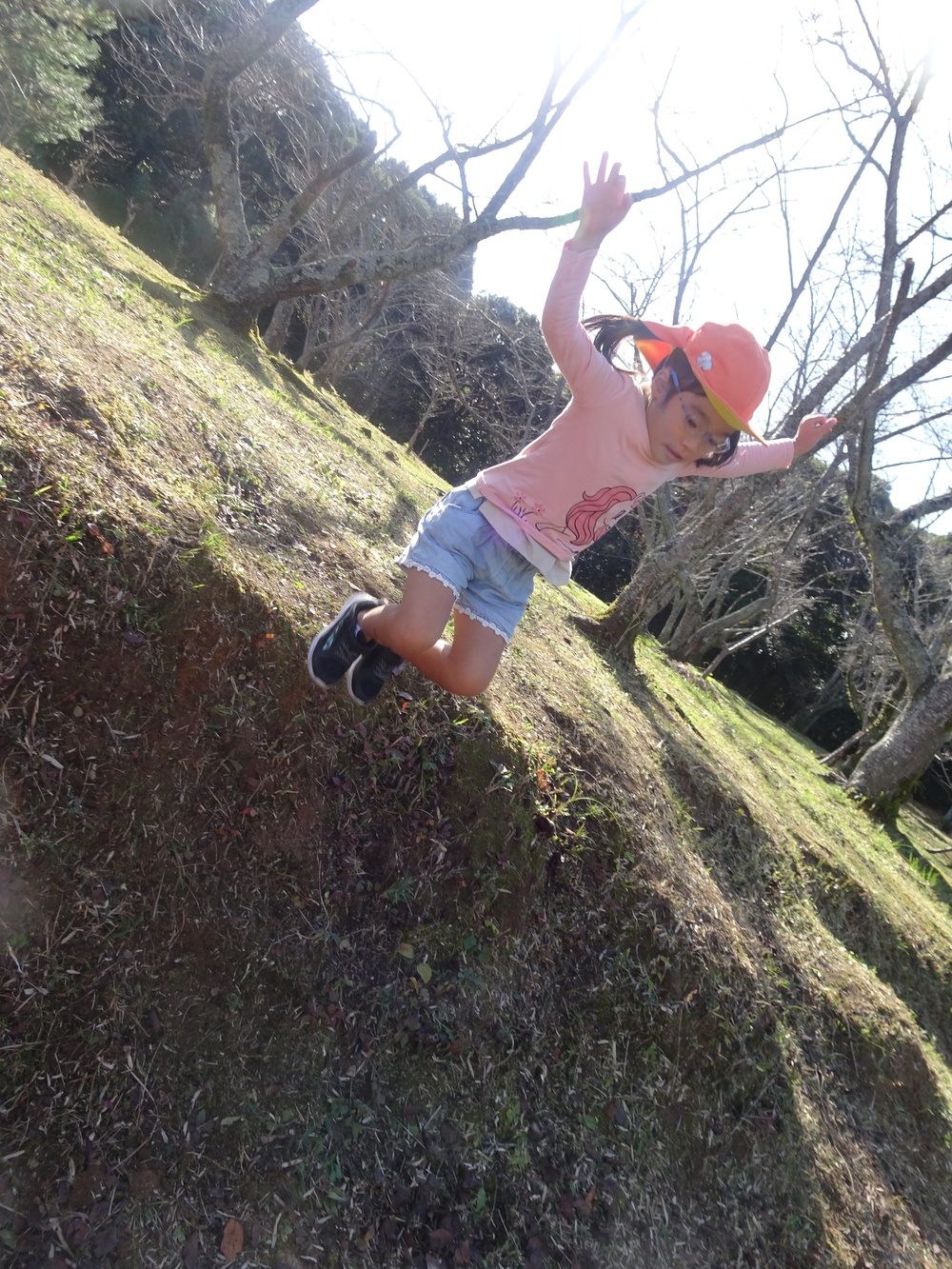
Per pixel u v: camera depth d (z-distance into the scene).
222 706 3.08
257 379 7.36
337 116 18.16
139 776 2.87
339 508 5.09
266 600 3.29
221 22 16.03
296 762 3.22
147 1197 2.46
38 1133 2.39
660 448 2.65
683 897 4.52
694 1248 3.64
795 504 16.81
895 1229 4.56
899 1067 5.64
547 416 23.20
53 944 2.60
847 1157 4.70
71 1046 2.54
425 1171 3.01
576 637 8.17
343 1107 2.94
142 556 2.99
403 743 3.57
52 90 12.80
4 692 2.65
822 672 30.41
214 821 3.01
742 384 2.47
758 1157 4.15
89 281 5.35
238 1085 2.78
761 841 6.70
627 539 23.03
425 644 2.72
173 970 2.80
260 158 20.08
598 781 4.59
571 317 2.45
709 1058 4.18
